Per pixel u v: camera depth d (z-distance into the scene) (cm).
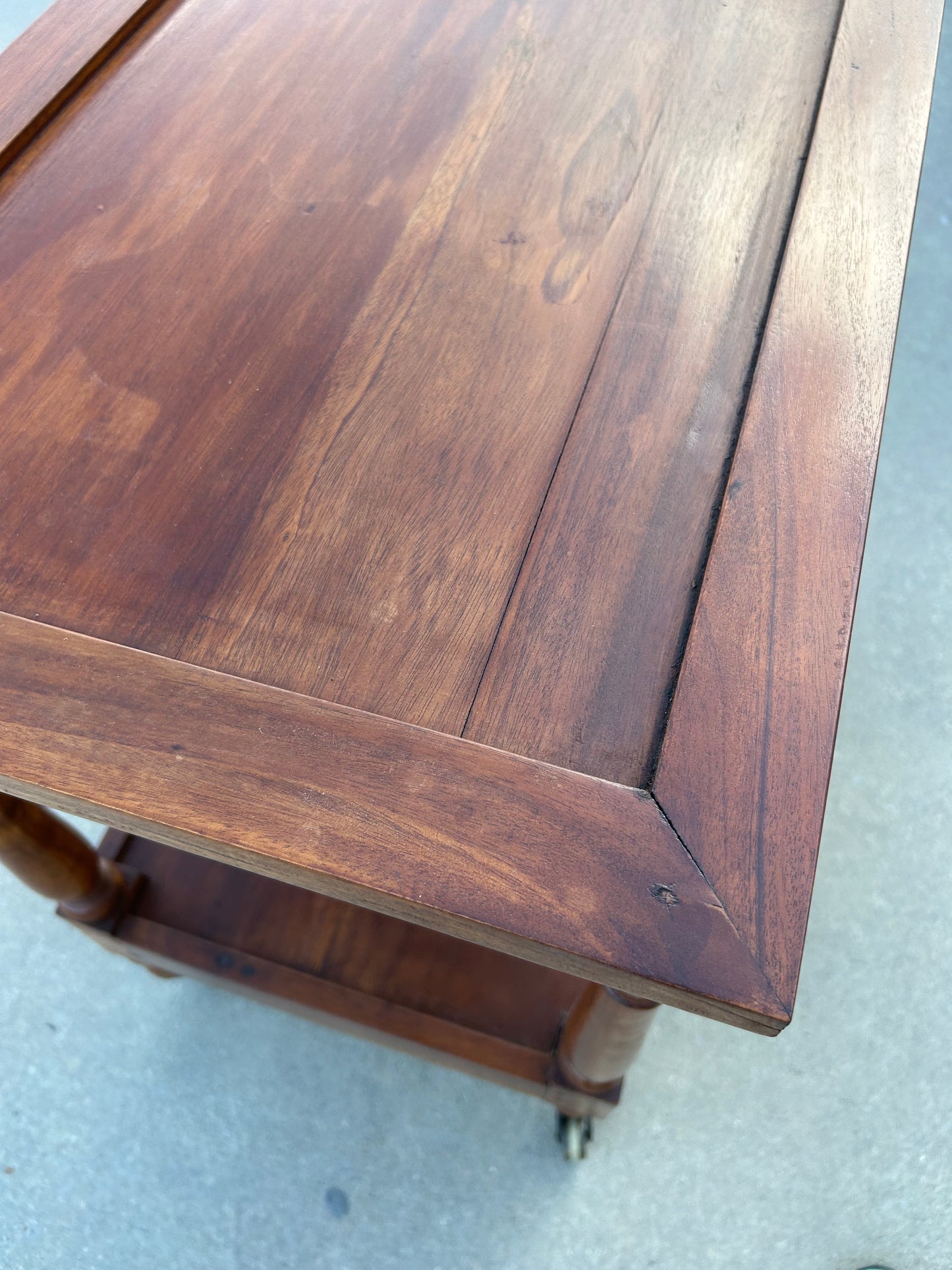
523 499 51
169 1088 92
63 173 64
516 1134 90
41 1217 86
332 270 60
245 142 66
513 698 45
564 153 65
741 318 57
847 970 96
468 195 63
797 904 39
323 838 40
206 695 44
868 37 69
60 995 96
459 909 38
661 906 38
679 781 42
